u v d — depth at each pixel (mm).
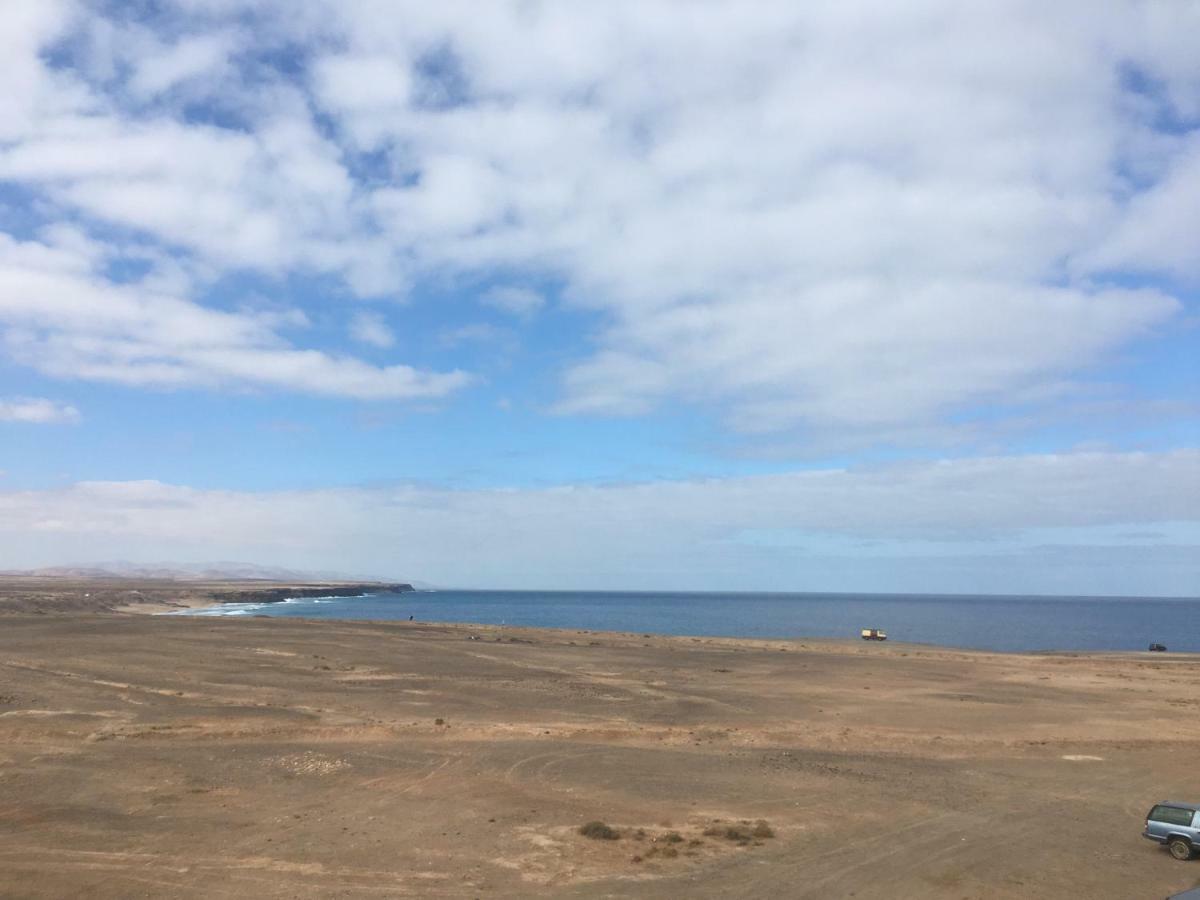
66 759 31562
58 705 41219
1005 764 34969
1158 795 30125
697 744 37062
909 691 56281
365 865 20969
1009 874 21344
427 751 33688
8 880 19781
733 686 56875
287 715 40594
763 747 37062
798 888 19969
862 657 80938
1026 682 62719
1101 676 68000
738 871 21062
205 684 49438
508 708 44750
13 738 34469
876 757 35719
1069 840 24359
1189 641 153125
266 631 87250
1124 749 38406
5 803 26062
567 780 29688
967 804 28094
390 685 51688
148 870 20547
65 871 20406
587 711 44781
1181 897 15297
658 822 25062
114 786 28250
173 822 24453
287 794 27531
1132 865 22250
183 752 33031
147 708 41469
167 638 75188
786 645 96812
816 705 49406
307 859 21359
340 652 68938
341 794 27547
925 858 22406
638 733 38469
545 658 70688
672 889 19703
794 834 24234
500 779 29609
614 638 100938
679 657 75438
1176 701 53406
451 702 45969
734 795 28375
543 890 19484
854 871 21266
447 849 22188
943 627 186250
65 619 96875
